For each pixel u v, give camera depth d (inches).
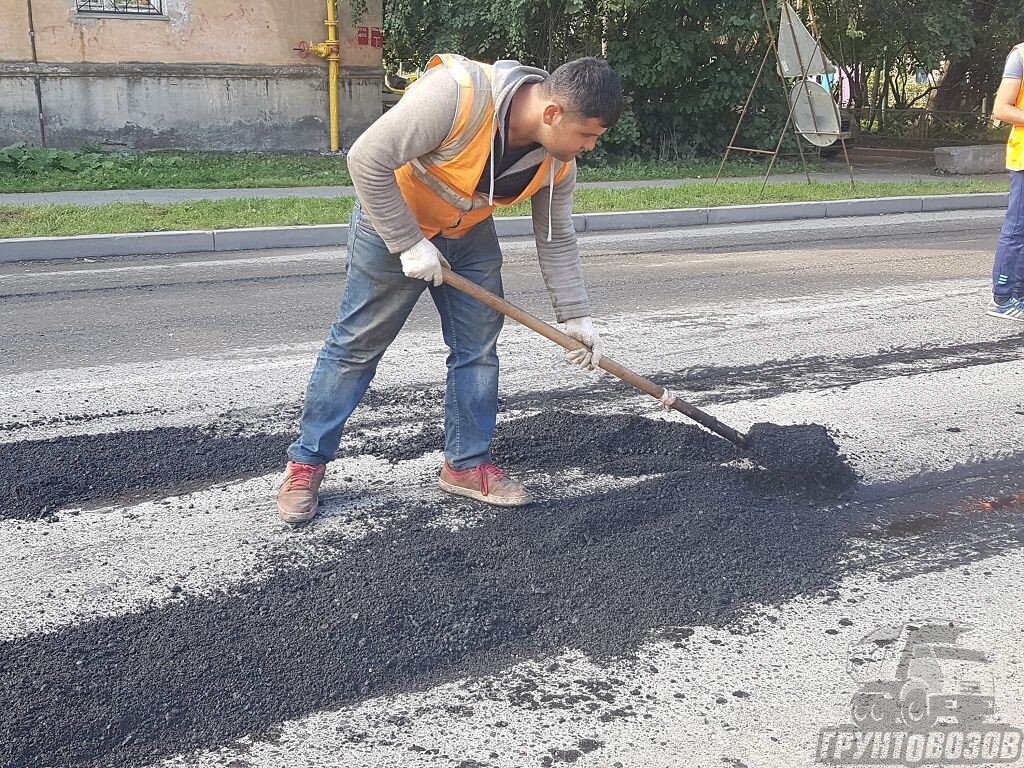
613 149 625.9
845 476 152.5
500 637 111.5
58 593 117.7
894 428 173.2
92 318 239.3
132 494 144.3
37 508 138.8
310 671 104.3
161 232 337.1
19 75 523.5
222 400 181.5
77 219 353.7
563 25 622.5
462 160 114.5
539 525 135.7
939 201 455.2
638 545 131.3
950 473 155.9
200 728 95.7
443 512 140.0
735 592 121.5
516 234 372.8
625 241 361.4
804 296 267.1
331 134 602.5
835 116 464.8
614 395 187.2
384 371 200.2
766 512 141.4
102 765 90.5
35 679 101.3
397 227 116.8
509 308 131.6
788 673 106.0
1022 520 141.4
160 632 110.2
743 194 450.3
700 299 263.7
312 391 134.6
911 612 117.9
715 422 147.3
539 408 179.6
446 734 95.7
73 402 178.7
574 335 137.6
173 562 125.4
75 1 526.6
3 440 160.4
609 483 149.0
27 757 90.9
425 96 110.7
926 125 772.0
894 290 273.7
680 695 102.1
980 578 125.8
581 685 103.6
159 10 547.8
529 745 94.3
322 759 92.0
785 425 166.2
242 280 287.1
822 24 625.9
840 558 130.0
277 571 123.5
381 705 99.7
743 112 501.4
